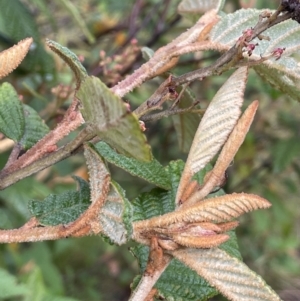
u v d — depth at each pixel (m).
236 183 1.23
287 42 0.38
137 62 0.79
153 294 0.32
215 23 0.38
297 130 1.05
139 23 1.10
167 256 0.32
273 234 1.41
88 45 1.06
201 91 1.04
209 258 0.31
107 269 1.49
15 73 0.74
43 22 1.01
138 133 0.26
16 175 0.32
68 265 1.36
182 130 0.46
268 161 1.17
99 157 0.30
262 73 0.39
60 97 0.62
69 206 0.36
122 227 0.29
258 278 0.30
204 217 0.30
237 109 0.32
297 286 1.55
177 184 0.41
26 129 0.42
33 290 0.73
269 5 0.83
